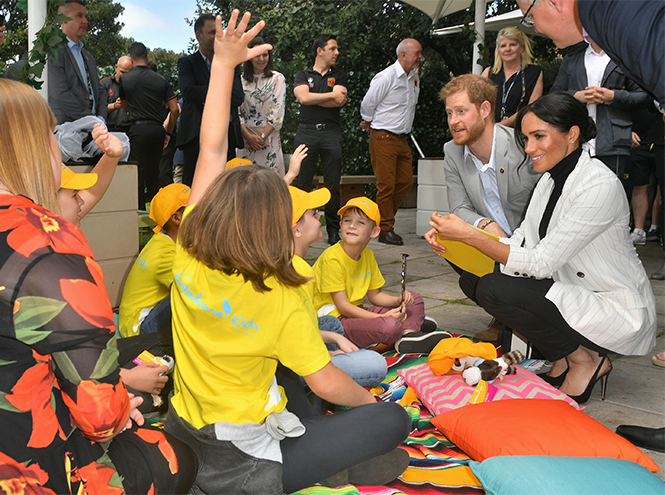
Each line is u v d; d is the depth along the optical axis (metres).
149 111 6.72
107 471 1.28
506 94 5.17
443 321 3.80
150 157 6.90
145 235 5.12
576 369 2.61
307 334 1.52
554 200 2.56
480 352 2.45
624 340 2.45
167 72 9.55
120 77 6.62
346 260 3.00
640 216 6.57
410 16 9.95
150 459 1.36
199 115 4.80
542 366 2.90
